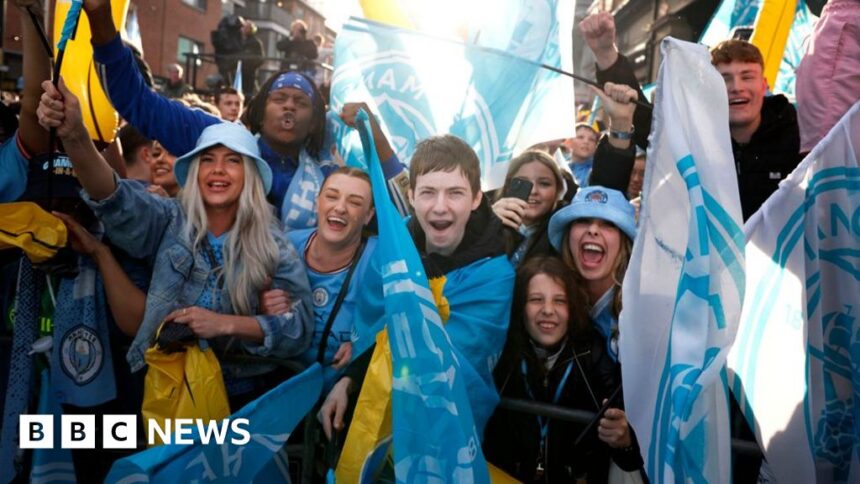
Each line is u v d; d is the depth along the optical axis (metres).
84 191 2.41
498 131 2.90
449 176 2.32
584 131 5.24
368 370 2.13
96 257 2.58
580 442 2.37
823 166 2.06
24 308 2.65
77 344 2.61
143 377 2.78
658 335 1.93
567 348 2.38
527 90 2.93
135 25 4.62
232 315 2.46
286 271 2.57
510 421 2.42
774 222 2.10
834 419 2.06
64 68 2.85
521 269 2.42
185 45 26.11
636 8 16.86
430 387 1.94
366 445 2.08
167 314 2.46
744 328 2.10
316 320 2.61
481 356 2.23
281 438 2.21
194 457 2.00
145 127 2.94
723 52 2.97
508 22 2.99
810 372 2.07
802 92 2.79
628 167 2.81
